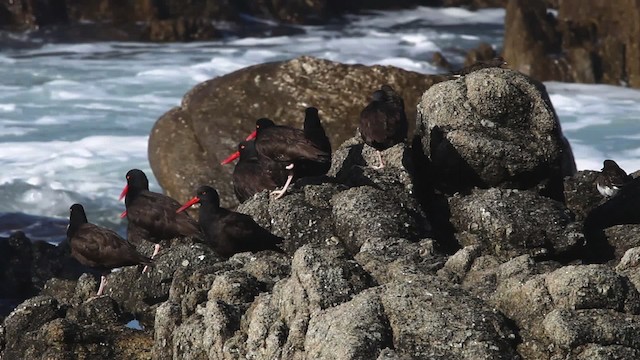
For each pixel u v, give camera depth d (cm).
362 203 3556
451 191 3844
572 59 10525
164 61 11581
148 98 9644
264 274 3172
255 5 14388
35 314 3319
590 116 8906
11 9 13088
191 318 2981
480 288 2923
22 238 4806
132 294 3597
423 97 3956
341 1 15000
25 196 6656
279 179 3803
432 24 14738
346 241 3522
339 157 4078
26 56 11794
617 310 2633
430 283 2736
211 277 3144
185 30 13000
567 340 2550
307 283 2788
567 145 4806
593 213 3856
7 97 9525
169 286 3534
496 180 3784
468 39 13550
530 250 3466
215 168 5847
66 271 4722
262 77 6088
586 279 2644
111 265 3569
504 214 3519
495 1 16000
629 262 2925
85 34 13000
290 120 5962
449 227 3719
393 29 14275
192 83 10388
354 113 5947
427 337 2598
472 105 3841
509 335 2630
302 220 3619
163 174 5928
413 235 3509
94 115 8888
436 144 3816
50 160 7394
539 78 10562
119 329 3228
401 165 3844
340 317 2644
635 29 10425
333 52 12500
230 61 11712
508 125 3834
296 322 2725
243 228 3466
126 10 13512
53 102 9369
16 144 7831
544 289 2709
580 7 11088
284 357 2692
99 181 6975
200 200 3528
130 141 7962
